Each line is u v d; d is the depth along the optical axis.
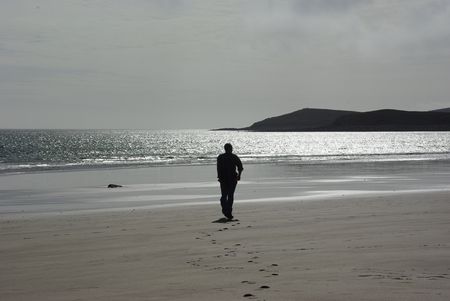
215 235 11.36
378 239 9.70
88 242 10.98
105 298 6.10
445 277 6.31
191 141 178.62
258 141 178.50
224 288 6.27
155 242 10.69
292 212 15.94
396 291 5.62
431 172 43.62
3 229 13.53
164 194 27.31
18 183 35.28
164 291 6.30
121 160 69.62
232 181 14.56
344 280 6.34
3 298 6.37
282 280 6.54
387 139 195.50
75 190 29.89
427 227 11.20
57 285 7.05
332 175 40.69
